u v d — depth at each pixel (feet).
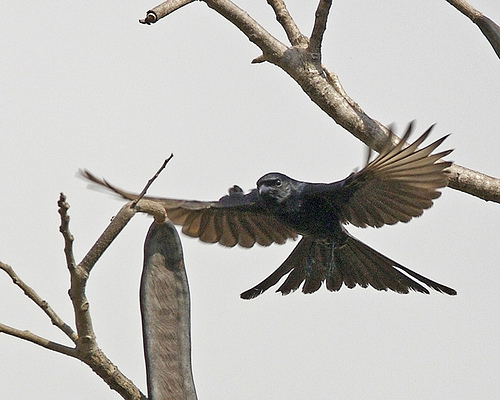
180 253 25.05
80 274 21.01
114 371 21.98
